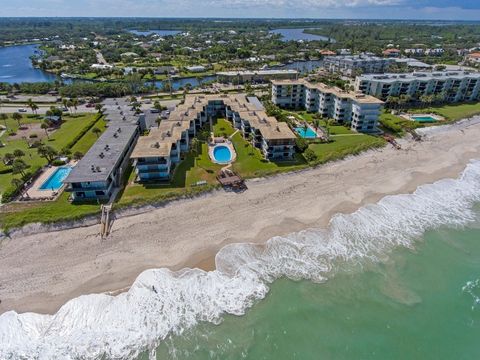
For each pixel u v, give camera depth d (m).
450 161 84.31
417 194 69.12
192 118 91.31
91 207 59.09
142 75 182.25
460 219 61.56
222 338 39.44
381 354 38.38
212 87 160.00
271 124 83.75
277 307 43.38
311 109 118.38
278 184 69.94
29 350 37.78
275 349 38.53
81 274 47.28
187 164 76.81
